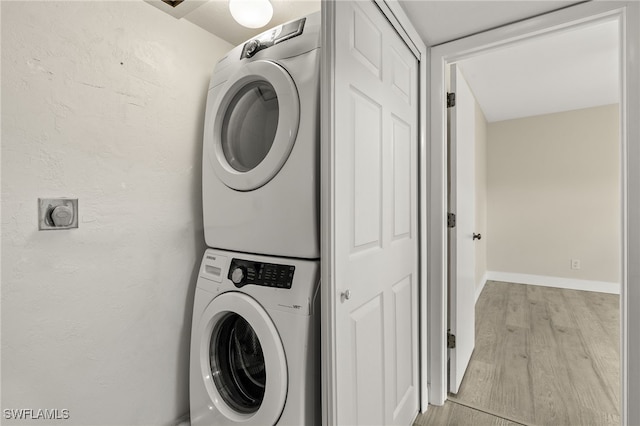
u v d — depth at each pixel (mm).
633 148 1157
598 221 3701
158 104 1332
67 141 1066
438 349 1657
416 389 1551
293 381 959
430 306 1680
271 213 1076
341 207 941
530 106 3688
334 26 914
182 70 1422
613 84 3049
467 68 2713
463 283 1879
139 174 1273
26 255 988
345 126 962
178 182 1413
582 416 1564
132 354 1264
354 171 1011
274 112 1193
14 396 979
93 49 1128
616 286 3602
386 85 1234
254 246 1134
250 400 1194
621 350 1211
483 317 2947
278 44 1116
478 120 3553
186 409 1459
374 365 1145
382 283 1203
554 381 1869
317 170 982
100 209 1157
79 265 1107
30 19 980
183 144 1431
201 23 1464
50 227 1030
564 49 2396
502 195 4270
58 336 1063
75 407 1108
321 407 1003
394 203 1307
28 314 998
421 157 1574
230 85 1245
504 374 1952
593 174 3719
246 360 1228
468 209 2021
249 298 1091
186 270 1448
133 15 1244
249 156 1277
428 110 1666
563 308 3152
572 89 3176
